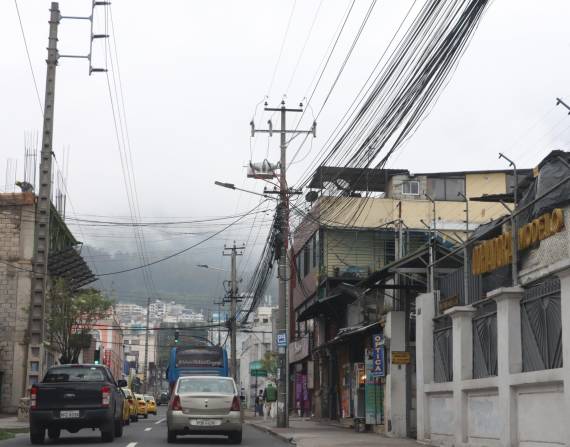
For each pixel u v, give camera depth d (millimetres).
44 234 25062
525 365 13773
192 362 38312
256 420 41312
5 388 38969
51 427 18578
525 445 13297
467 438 16172
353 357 30094
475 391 15797
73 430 19281
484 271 16094
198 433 19828
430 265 20047
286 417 28922
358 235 38031
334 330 35594
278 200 30641
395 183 39906
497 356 14781
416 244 38031
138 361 146000
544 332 12992
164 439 20938
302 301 43062
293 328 47188
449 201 39188
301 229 42438
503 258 15148
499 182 40188
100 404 18516
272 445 19922
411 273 22344
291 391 47375
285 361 29375
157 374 125688
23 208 40938
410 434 22250
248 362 95375
